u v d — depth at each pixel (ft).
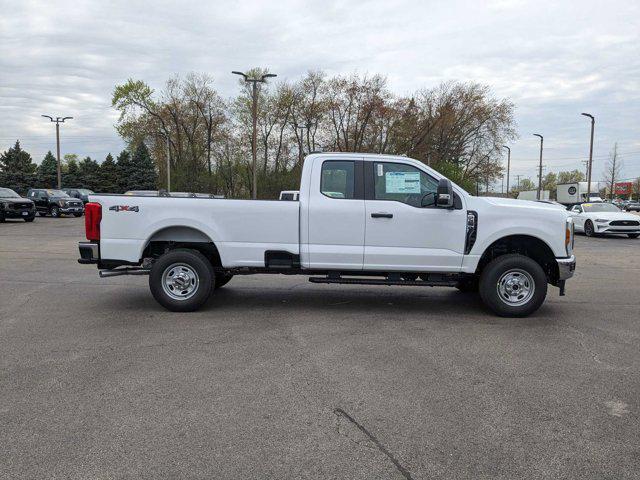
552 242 22.30
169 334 19.52
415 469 10.24
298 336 19.38
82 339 18.78
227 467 10.25
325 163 22.65
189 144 178.60
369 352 17.51
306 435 11.57
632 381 15.02
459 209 22.26
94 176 236.22
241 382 14.65
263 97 166.71
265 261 22.79
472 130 175.01
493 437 11.57
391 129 165.89
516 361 16.72
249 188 177.58
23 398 13.42
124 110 171.32
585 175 354.95
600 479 9.97
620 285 32.07
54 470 10.06
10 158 236.84
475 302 26.04
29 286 29.66
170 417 12.37
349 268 22.61
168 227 22.94
